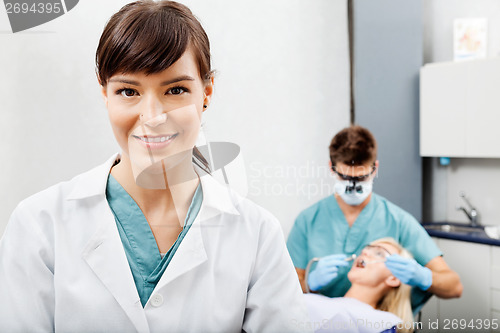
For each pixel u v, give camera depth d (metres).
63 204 0.71
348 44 2.51
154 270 0.68
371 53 2.60
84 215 0.70
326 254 2.06
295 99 2.23
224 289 0.71
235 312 0.71
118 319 0.65
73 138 1.47
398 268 2.00
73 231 0.68
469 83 2.64
